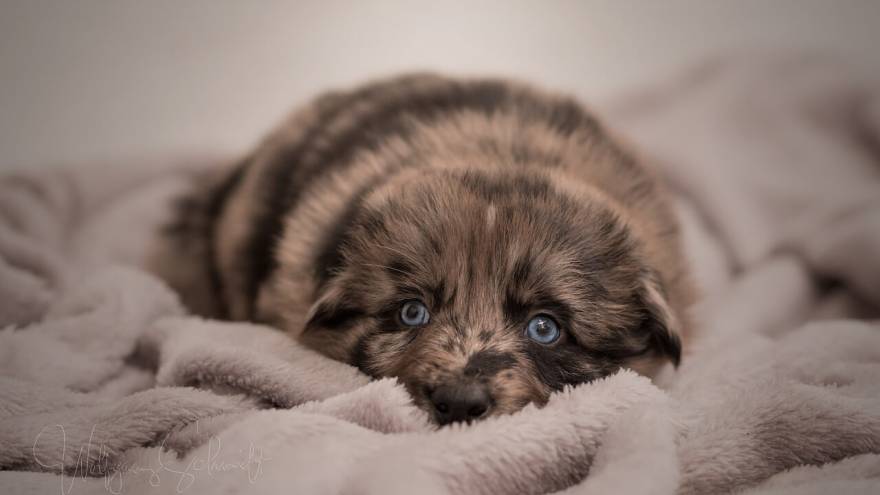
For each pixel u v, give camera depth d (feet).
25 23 2.29
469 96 1.57
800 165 2.07
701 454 1.10
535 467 1.06
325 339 1.31
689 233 1.90
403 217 1.27
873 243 1.70
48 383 1.24
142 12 2.37
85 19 2.34
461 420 1.15
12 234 1.70
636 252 1.28
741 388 1.24
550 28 2.52
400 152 1.43
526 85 1.66
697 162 2.06
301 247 1.38
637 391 1.13
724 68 2.36
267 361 1.21
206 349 1.21
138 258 1.89
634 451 1.04
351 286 1.28
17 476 1.07
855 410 1.13
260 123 2.45
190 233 1.75
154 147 2.32
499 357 1.20
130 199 2.05
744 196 2.00
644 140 2.16
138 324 1.38
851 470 1.09
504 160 1.39
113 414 1.15
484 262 1.24
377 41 2.48
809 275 1.80
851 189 1.99
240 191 1.62
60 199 2.04
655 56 2.56
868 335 1.40
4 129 2.30
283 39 2.45
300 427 1.07
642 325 1.29
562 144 1.46
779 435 1.13
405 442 1.06
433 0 2.47
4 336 1.30
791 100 2.21
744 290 1.76
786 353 1.33
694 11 2.54
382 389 1.13
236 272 1.56
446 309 1.25
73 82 2.35
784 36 2.52
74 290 1.47
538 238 1.24
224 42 2.43
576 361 1.25
